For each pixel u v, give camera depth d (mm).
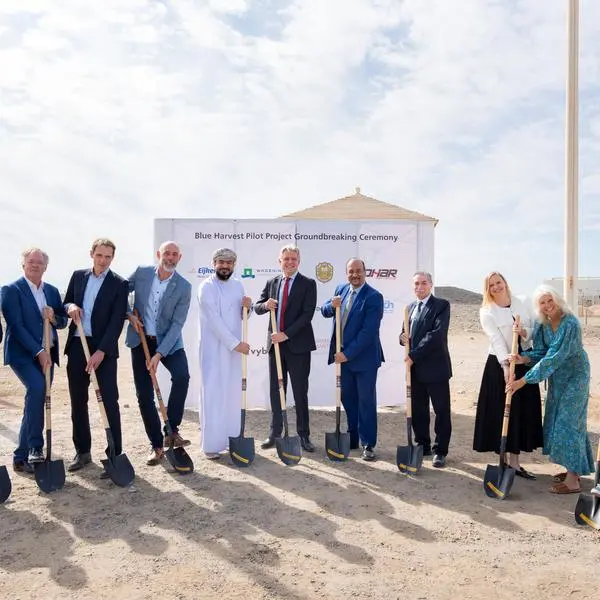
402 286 8625
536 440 5242
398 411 8797
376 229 8578
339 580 3531
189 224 8422
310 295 6172
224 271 5992
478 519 4480
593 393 9547
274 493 5004
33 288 5430
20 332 5242
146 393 5738
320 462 5914
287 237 8484
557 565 3746
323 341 8570
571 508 4734
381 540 4090
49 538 4109
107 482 5254
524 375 5117
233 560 3781
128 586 3457
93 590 3414
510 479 4902
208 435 5969
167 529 4254
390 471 5641
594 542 4094
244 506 4699
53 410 8344
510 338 5270
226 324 6043
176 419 5816
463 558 3828
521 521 4449
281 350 6301
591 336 19766
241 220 8438
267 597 3336
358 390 6098
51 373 5617
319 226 8516
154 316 5766
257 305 6348
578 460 4977
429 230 8664
